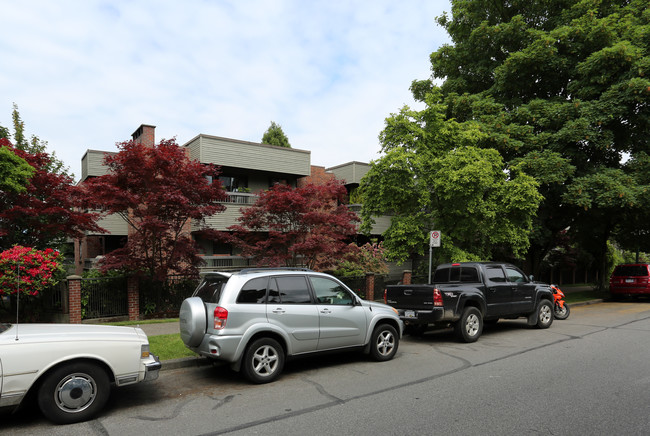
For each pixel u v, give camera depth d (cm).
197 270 1237
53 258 1042
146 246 1155
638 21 1608
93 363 469
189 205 1135
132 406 502
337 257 1335
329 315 660
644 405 488
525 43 1644
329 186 1373
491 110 1590
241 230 1318
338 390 560
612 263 2972
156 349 745
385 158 1175
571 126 1432
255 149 1952
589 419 445
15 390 418
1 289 920
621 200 1387
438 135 1276
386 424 437
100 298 1123
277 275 634
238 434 415
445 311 858
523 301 1014
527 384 576
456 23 1852
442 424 435
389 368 677
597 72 1487
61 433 421
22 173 1034
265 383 595
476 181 1127
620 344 848
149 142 1850
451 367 679
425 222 1340
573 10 1620
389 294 960
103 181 1080
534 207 1230
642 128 1578
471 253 1323
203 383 598
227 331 565
